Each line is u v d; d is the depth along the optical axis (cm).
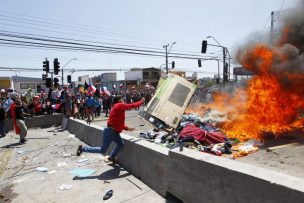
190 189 421
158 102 906
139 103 672
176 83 920
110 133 646
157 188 502
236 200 345
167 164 474
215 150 694
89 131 973
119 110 647
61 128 1422
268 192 304
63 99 1581
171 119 888
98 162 711
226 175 357
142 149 568
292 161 589
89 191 522
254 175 322
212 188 380
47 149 922
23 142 1073
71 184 564
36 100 1633
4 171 693
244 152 672
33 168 700
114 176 598
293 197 279
